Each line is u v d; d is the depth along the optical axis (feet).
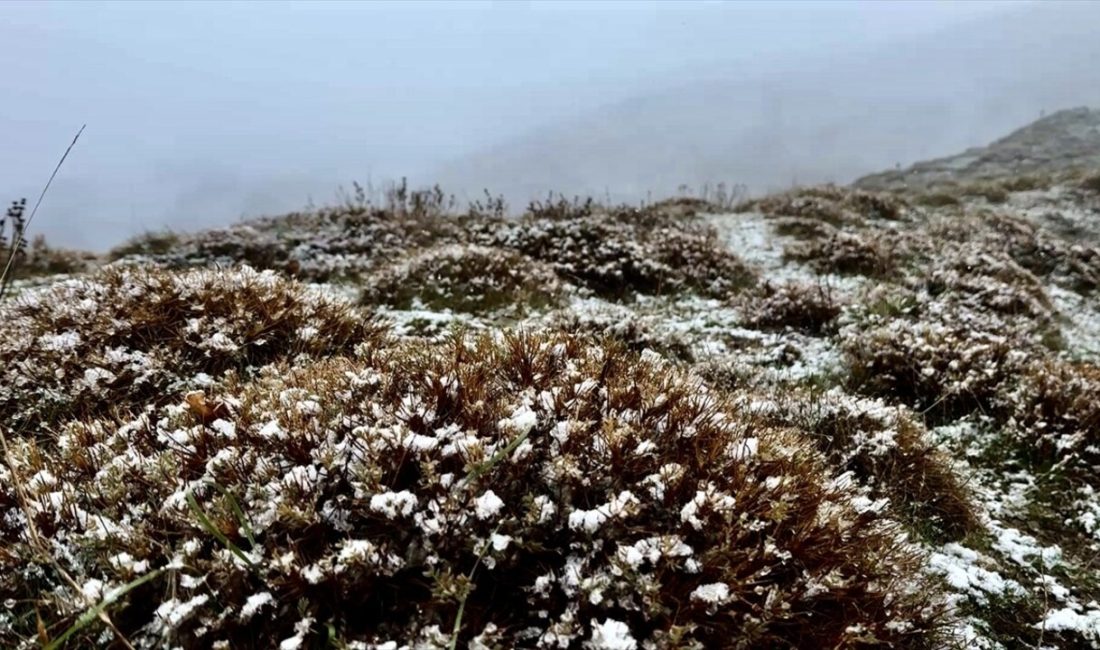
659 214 45.57
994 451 14.38
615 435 7.26
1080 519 11.96
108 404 11.39
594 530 6.31
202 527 6.67
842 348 19.43
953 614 7.95
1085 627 8.92
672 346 18.70
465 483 6.64
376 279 23.85
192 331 13.34
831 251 32.19
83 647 6.11
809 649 6.30
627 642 5.22
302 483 7.02
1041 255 38.06
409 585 6.28
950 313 22.12
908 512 11.37
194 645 5.92
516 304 21.58
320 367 10.60
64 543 7.04
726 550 6.24
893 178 101.91
